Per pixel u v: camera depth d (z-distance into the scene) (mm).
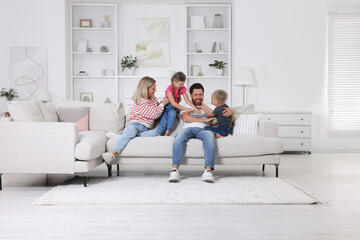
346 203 2949
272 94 6742
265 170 4645
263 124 4281
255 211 2719
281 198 3020
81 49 7141
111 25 7262
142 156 3930
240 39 6719
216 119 4215
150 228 2326
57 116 4723
